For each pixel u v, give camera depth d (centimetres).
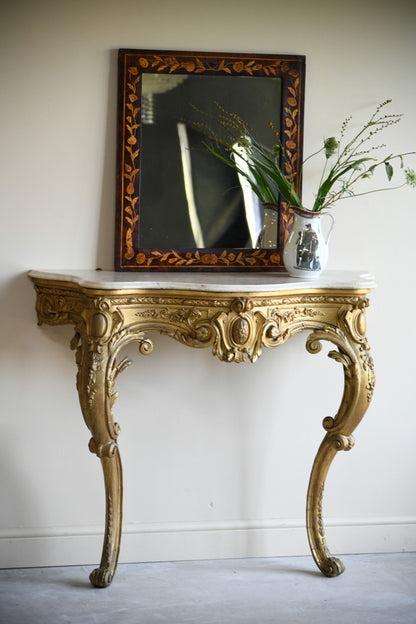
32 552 328
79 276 292
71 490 330
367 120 332
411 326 343
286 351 337
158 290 283
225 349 283
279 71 323
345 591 310
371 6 329
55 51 312
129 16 315
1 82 310
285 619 287
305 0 325
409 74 333
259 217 326
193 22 319
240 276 311
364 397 305
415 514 346
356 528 344
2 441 324
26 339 321
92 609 292
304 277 305
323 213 308
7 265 317
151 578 319
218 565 333
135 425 331
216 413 336
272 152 326
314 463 319
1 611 288
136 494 334
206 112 320
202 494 338
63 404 326
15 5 308
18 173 314
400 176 336
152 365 330
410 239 339
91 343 283
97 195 320
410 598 305
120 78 313
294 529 342
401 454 346
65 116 315
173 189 320
